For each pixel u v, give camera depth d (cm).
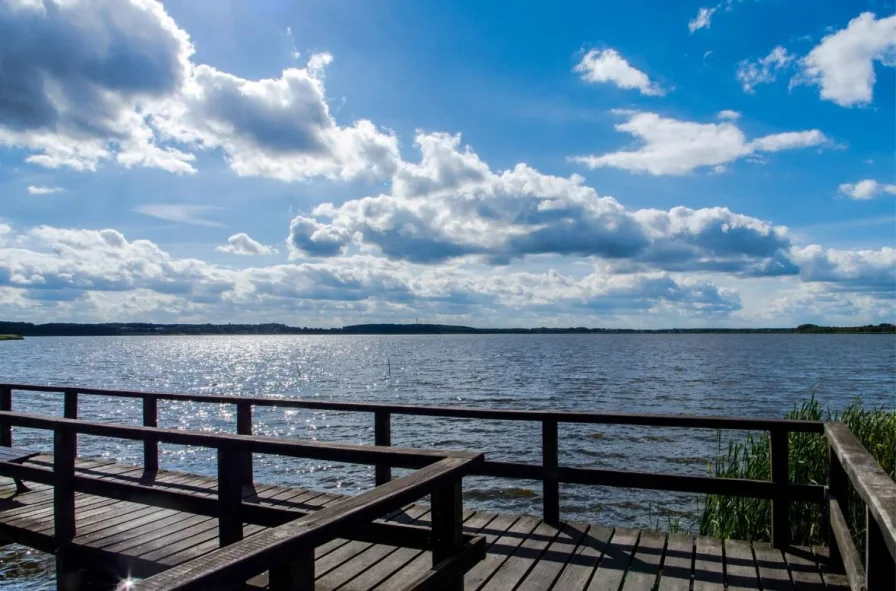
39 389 823
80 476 490
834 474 445
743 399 2972
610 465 1509
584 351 10350
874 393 3238
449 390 3559
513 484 1332
